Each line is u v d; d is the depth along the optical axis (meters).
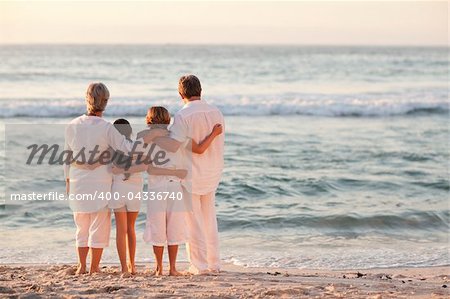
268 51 94.56
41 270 7.54
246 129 21.72
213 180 7.20
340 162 16.88
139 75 41.66
